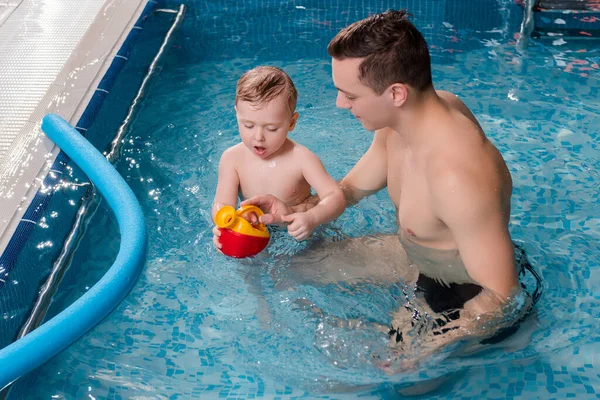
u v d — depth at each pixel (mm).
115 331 2062
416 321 1957
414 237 2012
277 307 2074
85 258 2348
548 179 2703
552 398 1808
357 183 2324
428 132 1806
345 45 1746
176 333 2047
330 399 1833
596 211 2527
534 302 2035
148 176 2705
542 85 3342
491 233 1780
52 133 2717
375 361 1907
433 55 3619
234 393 1865
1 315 2068
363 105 1810
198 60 3631
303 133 2977
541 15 3932
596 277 2213
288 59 3641
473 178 1742
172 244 2359
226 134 2986
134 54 3500
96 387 1899
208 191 2613
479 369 1890
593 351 1934
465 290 1944
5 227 2328
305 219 2121
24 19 3654
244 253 2098
